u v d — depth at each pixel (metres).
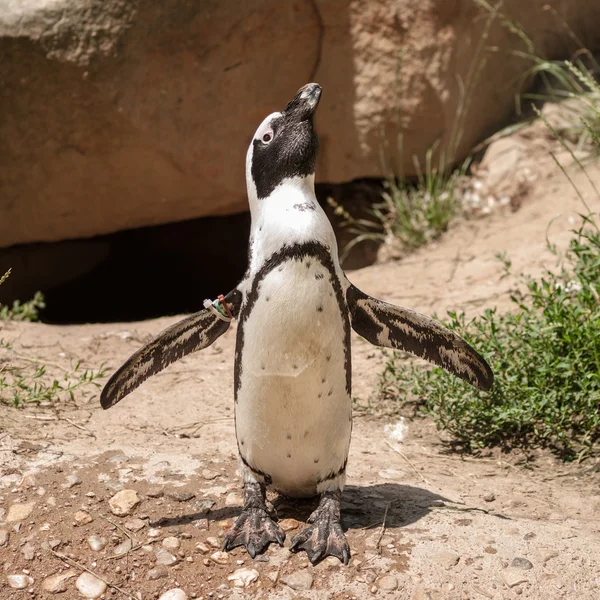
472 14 9.93
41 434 5.60
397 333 4.73
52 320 11.49
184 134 9.48
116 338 7.77
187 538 4.59
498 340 6.34
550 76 11.37
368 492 5.12
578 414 6.00
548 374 6.00
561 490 5.39
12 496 4.82
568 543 4.53
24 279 11.05
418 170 10.34
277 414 4.34
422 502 5.00
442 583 4.22
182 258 12.42
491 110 10.87
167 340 4.62
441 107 9.96
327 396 4.33
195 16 9.02
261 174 4.51
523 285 8.05
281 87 9.70
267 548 4.48
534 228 9.33
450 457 5.87
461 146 10.57
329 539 4.43
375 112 9.97
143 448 5.51
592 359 5.94
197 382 6.87
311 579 4.25
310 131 4.44
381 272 9.25
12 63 8.90
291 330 4.16
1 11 8.78
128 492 4.93
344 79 9.92
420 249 9.89
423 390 6.38
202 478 5.17
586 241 8.37
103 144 9.40
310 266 4.18
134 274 12.34
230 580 4.30
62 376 6.75
